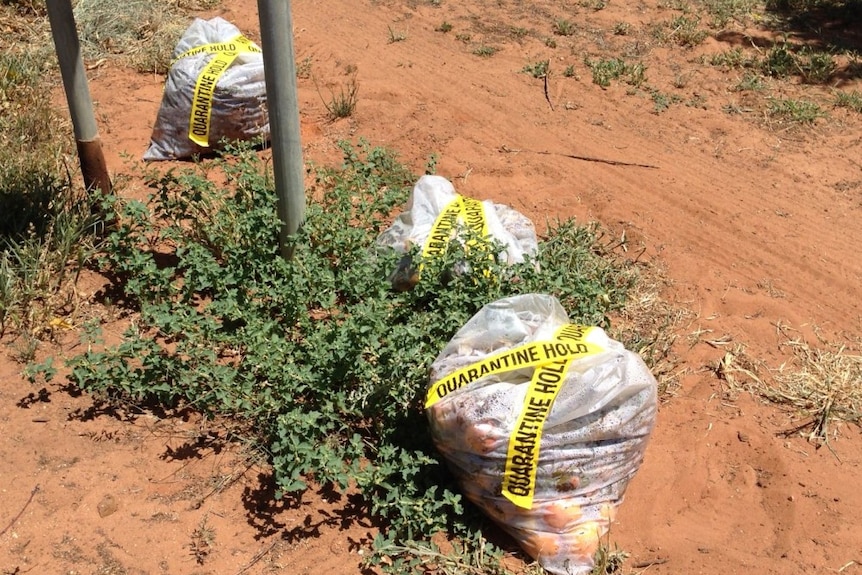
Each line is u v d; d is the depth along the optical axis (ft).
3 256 7.26
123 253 7.39
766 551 5.78
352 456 5.98
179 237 7.53
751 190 9.93
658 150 10.63
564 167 10.12
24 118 9.43
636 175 10.05
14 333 6.93
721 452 6.54
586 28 13.74
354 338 6.08
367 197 8.91
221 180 9.38
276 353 6.22
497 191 9.57
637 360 5.60
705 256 8.80
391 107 11.05
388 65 12.28
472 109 11.21
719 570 5.62
